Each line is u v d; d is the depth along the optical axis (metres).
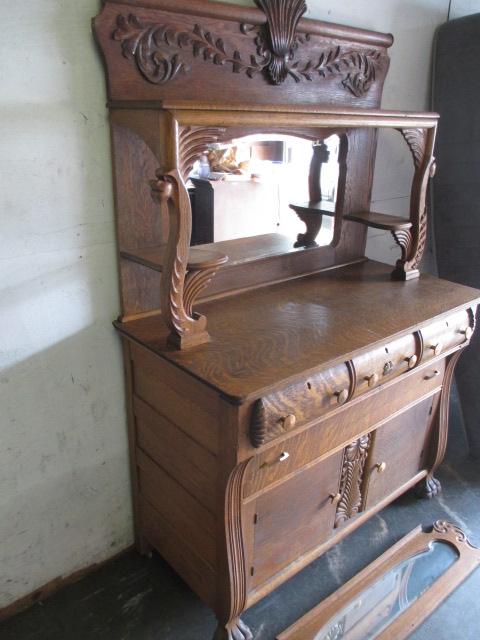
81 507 1.49
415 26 1.79
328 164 1.64
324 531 1.48
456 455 2.13
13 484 1.33
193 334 1.20
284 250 1.63
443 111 1.94
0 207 1.09
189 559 1.39
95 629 1.41
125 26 1.10
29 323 1.21
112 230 1.27
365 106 1.66
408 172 2.02
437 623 1.44
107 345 1.36
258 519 1.26
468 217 2.00
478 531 1.75
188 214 1.07
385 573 1.57
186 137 1.03
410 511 1.83
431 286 1.64
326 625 1.41
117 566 1.60
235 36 1.27
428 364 1.52
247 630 1.34
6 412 1.25
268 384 1.04
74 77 1.10
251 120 1.08
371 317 1.38
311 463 1.31
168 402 1.28
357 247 1.85
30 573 1.45
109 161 1.21
